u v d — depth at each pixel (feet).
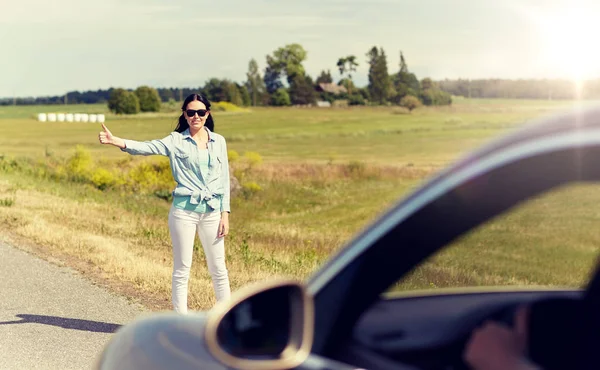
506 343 5.09
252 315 5.29
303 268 35.27
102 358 8.16
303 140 412.77
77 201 62.34
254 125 515.09
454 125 501.56
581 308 5.04
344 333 5.25
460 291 5.61
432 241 4.81
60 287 27.76
